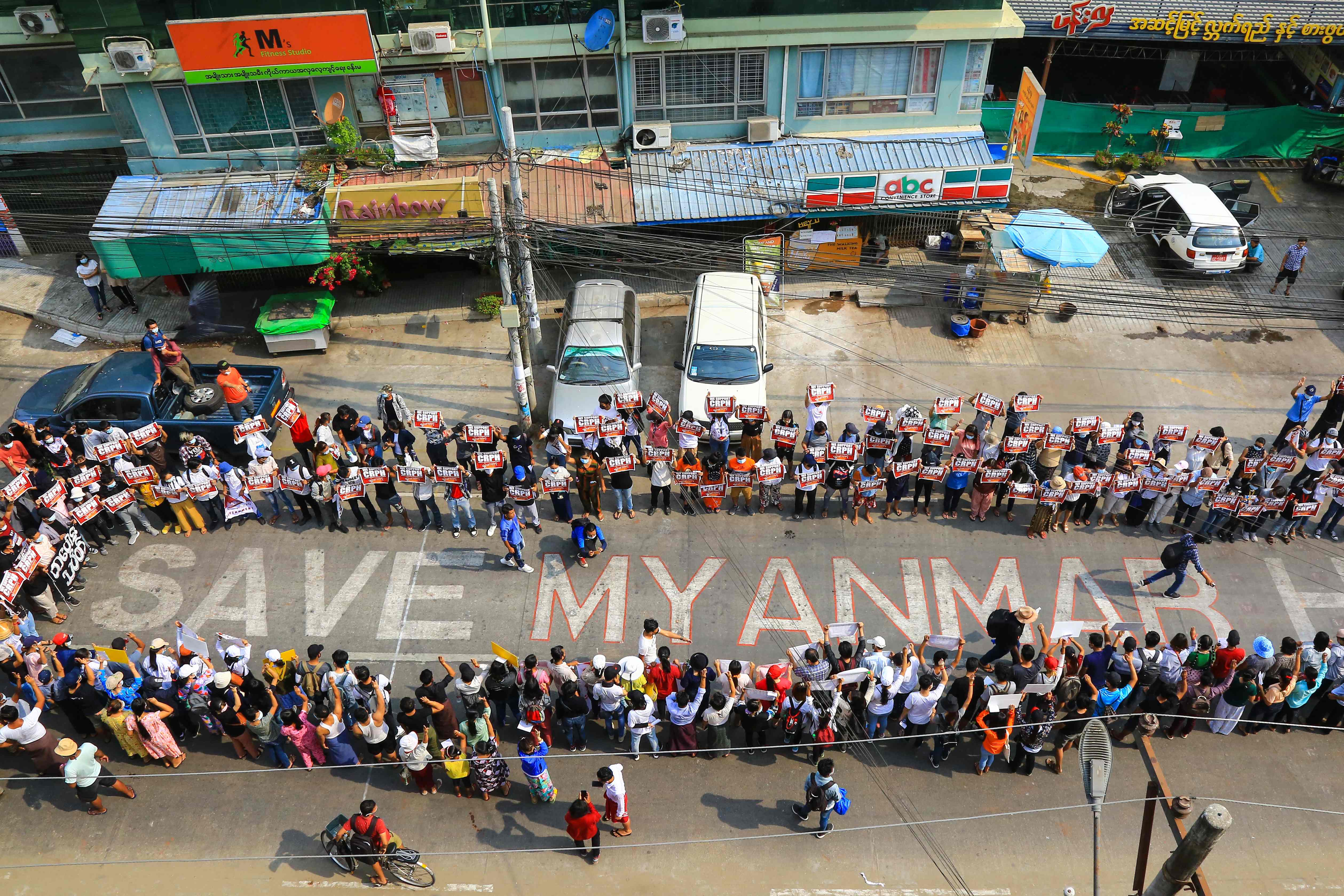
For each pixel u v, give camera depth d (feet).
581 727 45.78
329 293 73.97
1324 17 80.59
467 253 74.33
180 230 67.15
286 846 43.04
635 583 54.60
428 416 55.83
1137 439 56.44
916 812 44.24
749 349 64.03
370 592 54.24
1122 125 87.76
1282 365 69.62
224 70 66.03
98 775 43.11
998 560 55.88
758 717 45.32
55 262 79.61
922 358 70.69
